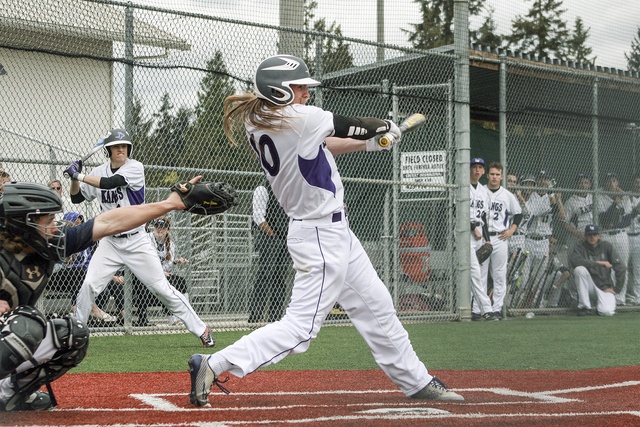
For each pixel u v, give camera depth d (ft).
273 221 42.37
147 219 16.63
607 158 57.77
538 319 49.47
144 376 25.73
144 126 38.52
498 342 36.42
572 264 53.57
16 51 39.45
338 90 42.27
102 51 42.01
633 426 16.96
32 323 16.96
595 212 54.85
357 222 47.70
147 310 42.16
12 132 38.99
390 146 19.71
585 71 55.72
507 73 54.34
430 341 36.73
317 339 37.63
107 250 32.55
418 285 48.29
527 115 53.52
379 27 45.32
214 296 48.52
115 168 33.50
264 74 18.67
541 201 53.21
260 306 42.83
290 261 42.80
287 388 23.21
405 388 20.59
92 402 20.18
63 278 38.68
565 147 57.31
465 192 48.34
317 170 18.86
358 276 20.02
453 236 49.19
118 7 39.29
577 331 41.55
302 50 42.34
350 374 26.48
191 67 39.01
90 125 42.16
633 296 57.21
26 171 42.65
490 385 23.84
